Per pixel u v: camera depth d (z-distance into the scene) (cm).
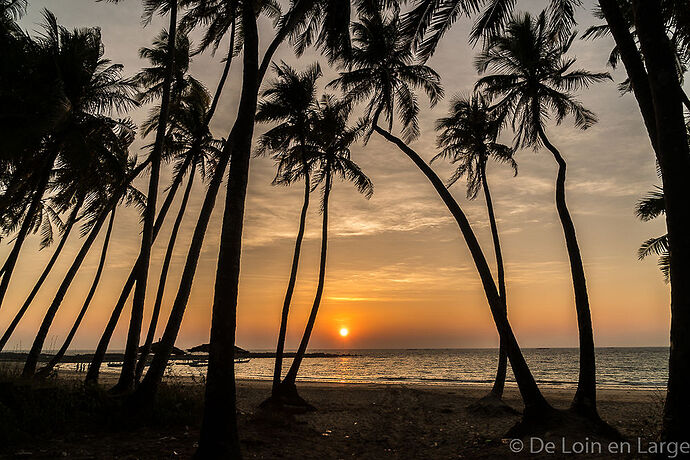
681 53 1063
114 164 1584
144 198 2000
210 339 659
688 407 564
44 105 1279
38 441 784
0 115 1224
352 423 1286
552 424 850
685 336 579
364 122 1620
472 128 1806
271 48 1047
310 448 891
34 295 1714
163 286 1491
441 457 833
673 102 628
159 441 827
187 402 1054
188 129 1705
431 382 3691
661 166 630
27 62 1305
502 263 1667
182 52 1875
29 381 961
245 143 745
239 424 1041
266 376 4741
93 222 1723
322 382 3572
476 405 1526
